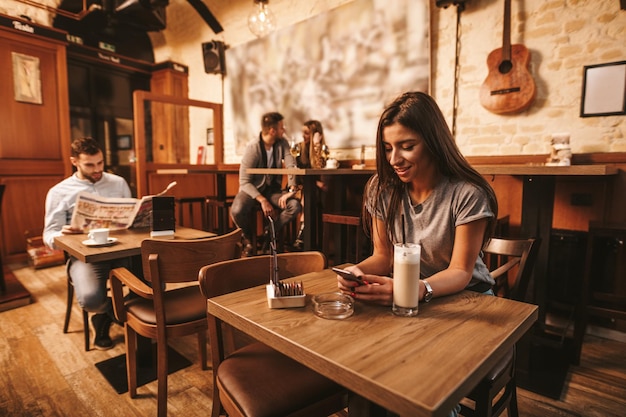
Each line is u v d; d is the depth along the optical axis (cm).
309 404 95
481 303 90
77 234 200
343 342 69
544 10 269
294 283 95
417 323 78
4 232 397
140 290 142
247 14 475
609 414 161
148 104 576
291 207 331
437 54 321
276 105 452
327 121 402
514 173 200
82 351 212
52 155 429
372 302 90
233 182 520
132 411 160
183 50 571
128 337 166
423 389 53
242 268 122
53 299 297
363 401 77
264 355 115
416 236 118
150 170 470
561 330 225
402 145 105
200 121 570
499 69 281
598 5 249
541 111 274
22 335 233
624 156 241
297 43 418
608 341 236
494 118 295
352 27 368
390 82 348
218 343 112
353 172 263
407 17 330
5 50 392
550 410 164
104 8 425
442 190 112
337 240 296
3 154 396
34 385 179
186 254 141
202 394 173
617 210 246
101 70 521
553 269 261
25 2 440
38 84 415
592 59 253
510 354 114
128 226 213
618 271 242
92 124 514
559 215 266
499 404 115
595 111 253
